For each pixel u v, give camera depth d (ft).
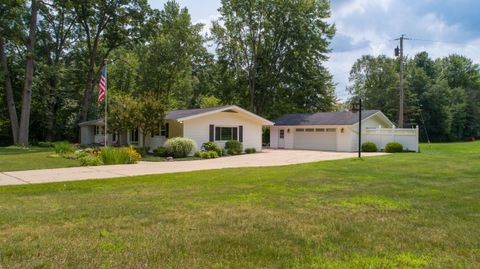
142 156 64.44
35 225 16.31
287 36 120.06
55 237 14.42
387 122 96.22
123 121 67.00
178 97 149.48
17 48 107.65
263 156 69.21
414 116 160.66
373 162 49.65
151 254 12.47
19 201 22.12
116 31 107.96
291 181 30.86
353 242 14.01
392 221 17.19
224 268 11.29
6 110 112.88
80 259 11.94
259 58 125.39
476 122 179.32
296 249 13.15
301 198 22.99
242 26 123.24
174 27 134.41
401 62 88.02
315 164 47.98
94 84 113.29
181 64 138.72
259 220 17.33
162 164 50.31
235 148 75.36
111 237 14.47
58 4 97.71
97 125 106.63
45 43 115.75
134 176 35.37
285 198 22.98
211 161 57.00
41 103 109.81
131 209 19.67
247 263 11.71
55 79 110.01
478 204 21.20
